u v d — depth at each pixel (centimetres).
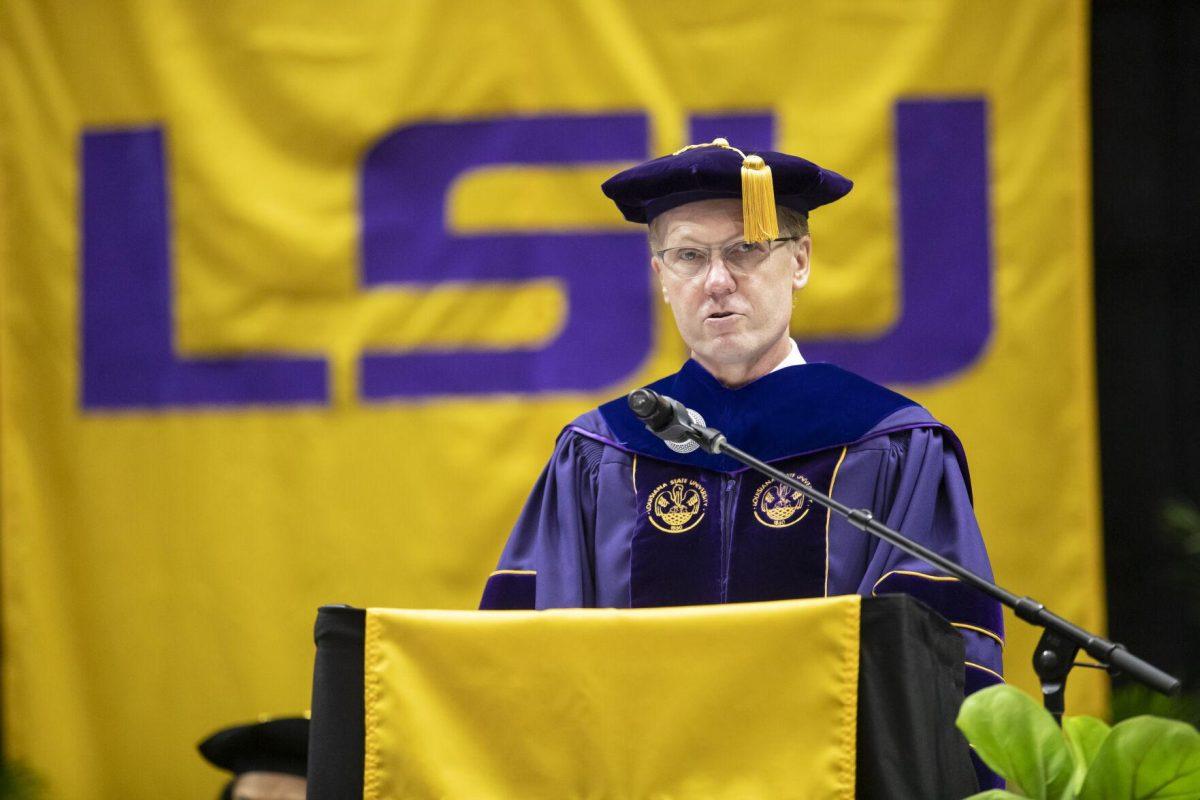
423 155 1547
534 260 1531
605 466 840
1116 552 1639
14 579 1552
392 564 1526
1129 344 1647
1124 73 1655
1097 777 588
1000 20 1507
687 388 852
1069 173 1496
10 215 1577
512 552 843
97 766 1537
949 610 732
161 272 1563
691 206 822
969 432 1491
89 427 1562
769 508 799
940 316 1497
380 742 619
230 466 1547
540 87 1538
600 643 609
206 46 1570
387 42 1555
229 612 1534
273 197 1552
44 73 1580
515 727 611
